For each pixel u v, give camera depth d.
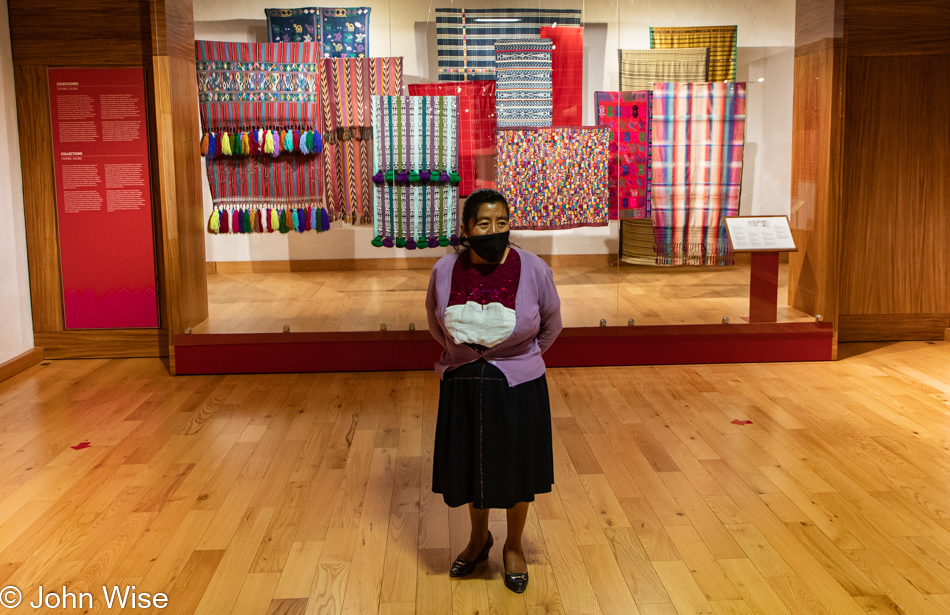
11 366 5.76
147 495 3.64
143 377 5.73
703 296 6.43
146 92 6.00
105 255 6.16
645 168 6.18
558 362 5.90
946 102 6.29
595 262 6.26
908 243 6.46
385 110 5.69
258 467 3.99
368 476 3.87
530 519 3.38
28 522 3.36
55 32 5.90
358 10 5.88
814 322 5.95
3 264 5.77
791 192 6.12
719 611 2.66
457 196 5.90
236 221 5.74
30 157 6.02
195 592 2.80
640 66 6.14
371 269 5.92
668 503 3.52
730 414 4.74
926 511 3.39
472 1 5.95
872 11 6.15
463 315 2.66
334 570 2.97
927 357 6.05
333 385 5.48
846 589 2.78
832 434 4.37
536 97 6.06
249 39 5.80
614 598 2.76
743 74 6.11
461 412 2.73
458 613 2.68
